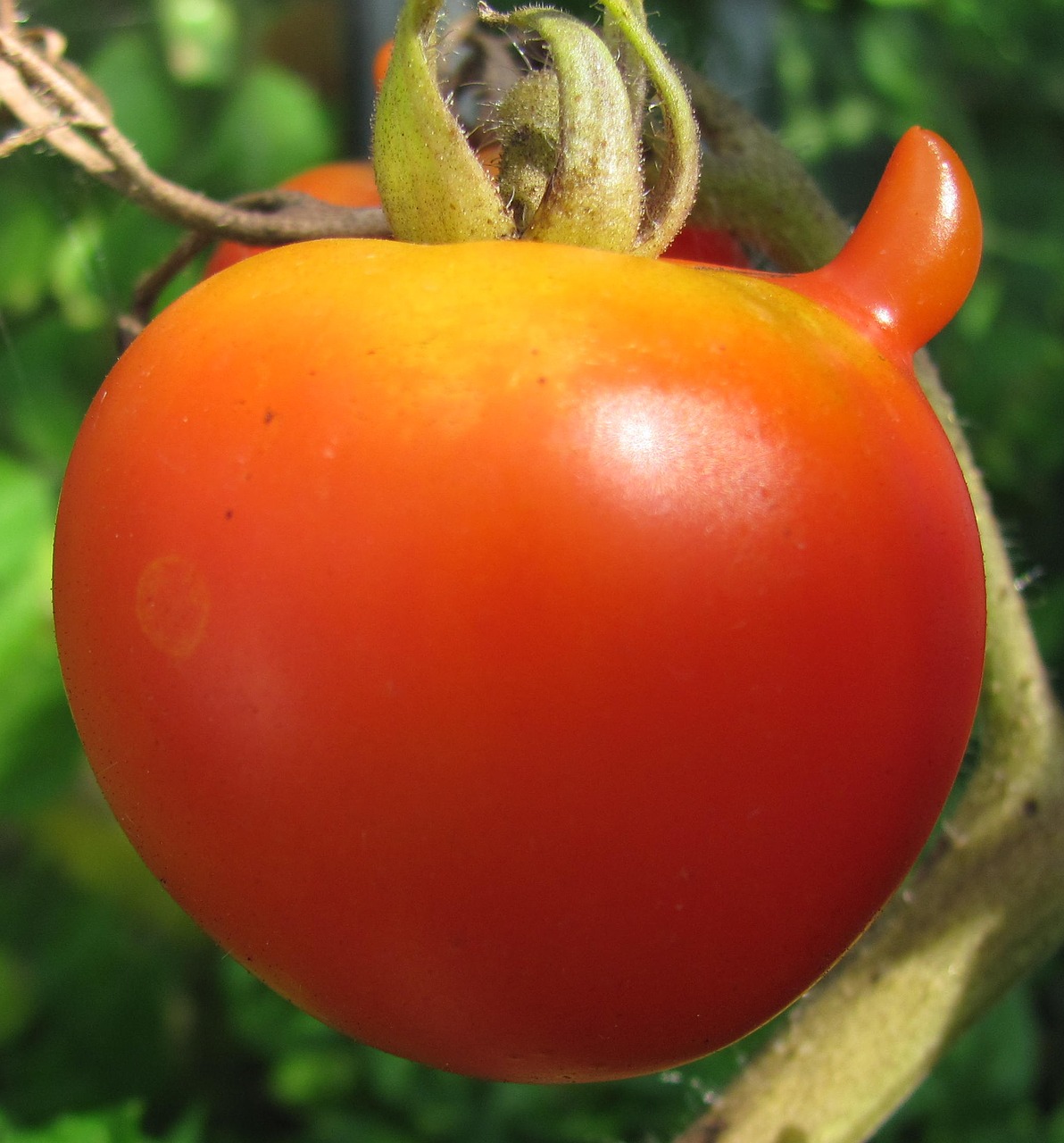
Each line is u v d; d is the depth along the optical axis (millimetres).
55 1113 359
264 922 114
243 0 334
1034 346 359
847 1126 163
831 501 109
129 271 283
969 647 119
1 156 135
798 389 111
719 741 105
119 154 135
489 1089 356
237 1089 403
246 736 108
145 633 111
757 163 155
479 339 107
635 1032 115
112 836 383
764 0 346
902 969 165
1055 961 381
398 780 105
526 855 106
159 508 110
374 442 105
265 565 106
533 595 103
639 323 109
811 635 107
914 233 125
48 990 380
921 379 162
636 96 130
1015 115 385
